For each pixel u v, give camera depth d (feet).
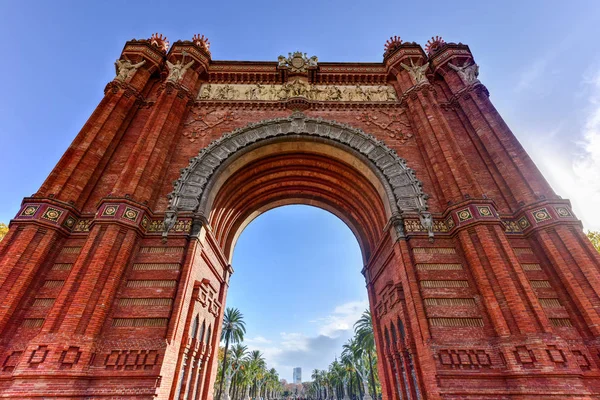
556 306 44.42
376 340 72.13
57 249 47.83
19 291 41.34
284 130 68.95
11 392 33.78
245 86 80.33
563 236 47.88
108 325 41.81
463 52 79.61
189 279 48.96
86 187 55.31
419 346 44.60
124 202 50.52
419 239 52.49
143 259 48.96
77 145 58.75
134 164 57.41
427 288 47.34
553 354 37.91
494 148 62.49
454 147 61.82
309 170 79.00
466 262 48.78
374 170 63.46
